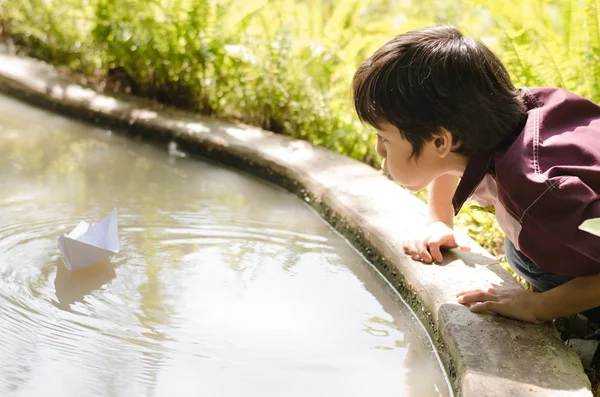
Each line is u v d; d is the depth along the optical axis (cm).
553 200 160
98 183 297
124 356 175
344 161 319
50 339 179
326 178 296
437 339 190
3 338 176
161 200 284
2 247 227
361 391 170
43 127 377
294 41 386
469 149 174
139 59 402
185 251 238
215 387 165
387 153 183
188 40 384
